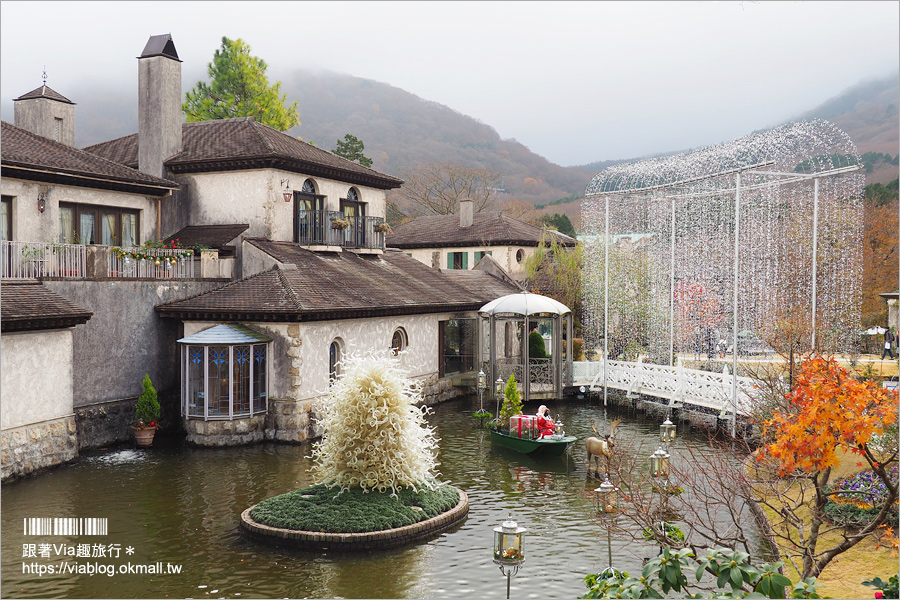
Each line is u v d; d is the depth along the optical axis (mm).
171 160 28078
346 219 31266
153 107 28312
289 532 13195
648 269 31984
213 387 21406
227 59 50312
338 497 14461
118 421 21578
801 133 23531
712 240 29375
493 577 11914
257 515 13906
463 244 50594
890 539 11422
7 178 21094
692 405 25219
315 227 29266
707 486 16594
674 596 11016
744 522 14219
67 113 29312
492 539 13742
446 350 31984
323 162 29859
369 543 13062
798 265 27422
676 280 30719
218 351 21328
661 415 26500
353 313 24203
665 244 31406
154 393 21344
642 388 27781
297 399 21875
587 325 34562
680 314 30375
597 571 12211
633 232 31844
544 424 20781
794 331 21406
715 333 31125
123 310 21828
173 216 28719
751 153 23484
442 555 12898
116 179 24078
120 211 25406
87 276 21031
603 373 29797
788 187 27484
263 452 20500
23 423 17500
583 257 35094
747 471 15445
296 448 21062
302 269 25469
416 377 28875
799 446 8500
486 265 39750
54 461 18422
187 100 50938
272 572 12047
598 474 18469
